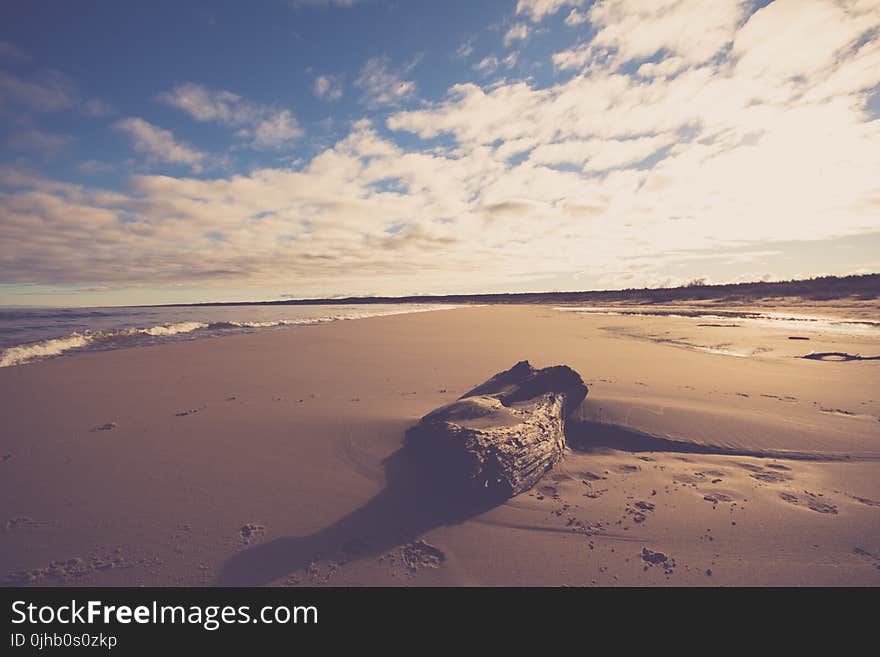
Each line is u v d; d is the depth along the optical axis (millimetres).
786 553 2711
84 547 2846
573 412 5148
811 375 7793
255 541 2914
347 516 3215
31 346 12305
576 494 3539
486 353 11125
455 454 3484
